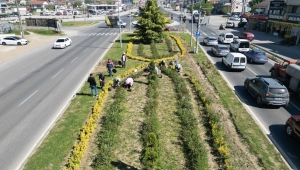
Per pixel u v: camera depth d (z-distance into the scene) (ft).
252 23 193.98
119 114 49.32
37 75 77.87
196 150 37.24
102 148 38.29
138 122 47.42
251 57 93.66
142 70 80.23
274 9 163.22
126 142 41.16
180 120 48.24
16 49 120.98
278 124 48.67
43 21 192.44
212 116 47.42
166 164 35.96
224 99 59.26
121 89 62.44
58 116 50.29
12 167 35.63
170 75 73.72
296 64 66.74
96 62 92.58
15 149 39.75
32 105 55.67
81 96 60.18
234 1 309.22
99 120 48.37
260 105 56.80
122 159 37.06
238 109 54.08
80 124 46.75
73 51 113.80
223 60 89.56
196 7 314.35
